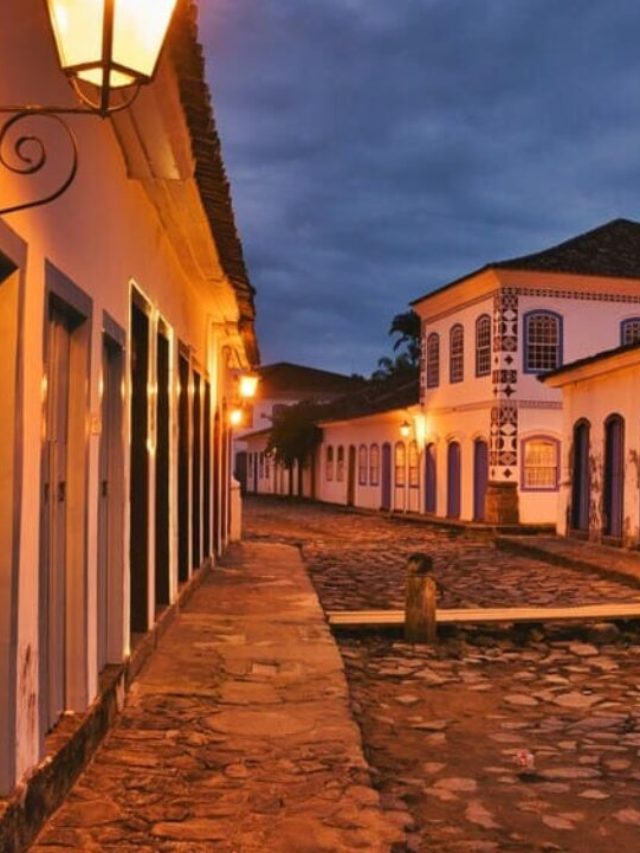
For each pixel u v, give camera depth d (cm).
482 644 1062
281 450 5091
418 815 530
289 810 480
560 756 646
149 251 801
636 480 1856
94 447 573
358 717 746
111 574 661
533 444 2839
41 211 448
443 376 3234
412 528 3059
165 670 774
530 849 482
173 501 975
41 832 441
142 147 649
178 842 437
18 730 405
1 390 400
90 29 323
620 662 979
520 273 2794
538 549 1992
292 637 922
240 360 1891
